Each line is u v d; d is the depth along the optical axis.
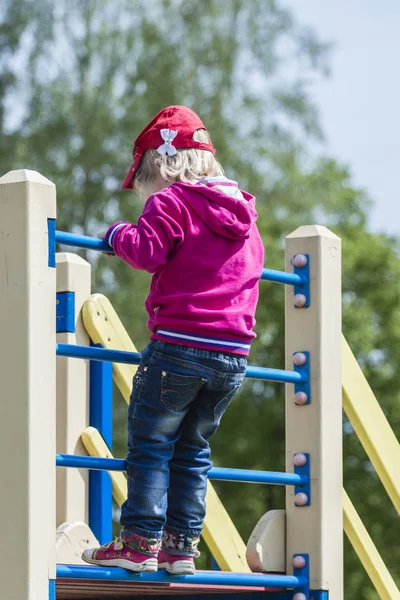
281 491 38.81
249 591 7.31
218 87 39.47
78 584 6.57
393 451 8.70
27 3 39.06
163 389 6.17
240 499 39.00
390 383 40.50
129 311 36.34
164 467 6.27
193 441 6.50
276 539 7.52
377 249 42.34
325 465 7.54
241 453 39.06
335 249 7.83
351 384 8.60
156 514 6.20
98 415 9.47
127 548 6.19
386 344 41.31
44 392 5.89
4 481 5.80
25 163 37.66
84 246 6.27
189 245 6.24
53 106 38.12
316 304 7.68
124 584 6.55
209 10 39.91
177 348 6.15
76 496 9.23
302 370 7.66
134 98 38.84
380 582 8.59
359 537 8.61
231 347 6.25
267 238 39.44
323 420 7.56
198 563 35.38
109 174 38.53
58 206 37.88
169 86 38.78
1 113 38.56
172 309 6.19
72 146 38.22
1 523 5.77
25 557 5.68
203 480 6.53
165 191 6.32
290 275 7.64
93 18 39.66
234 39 40.00
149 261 6.11
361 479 38.97
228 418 39.47
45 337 5.94
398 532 38.59
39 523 5.75
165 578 6.38
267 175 40.56
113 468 6.28
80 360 9.41
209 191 6.34
